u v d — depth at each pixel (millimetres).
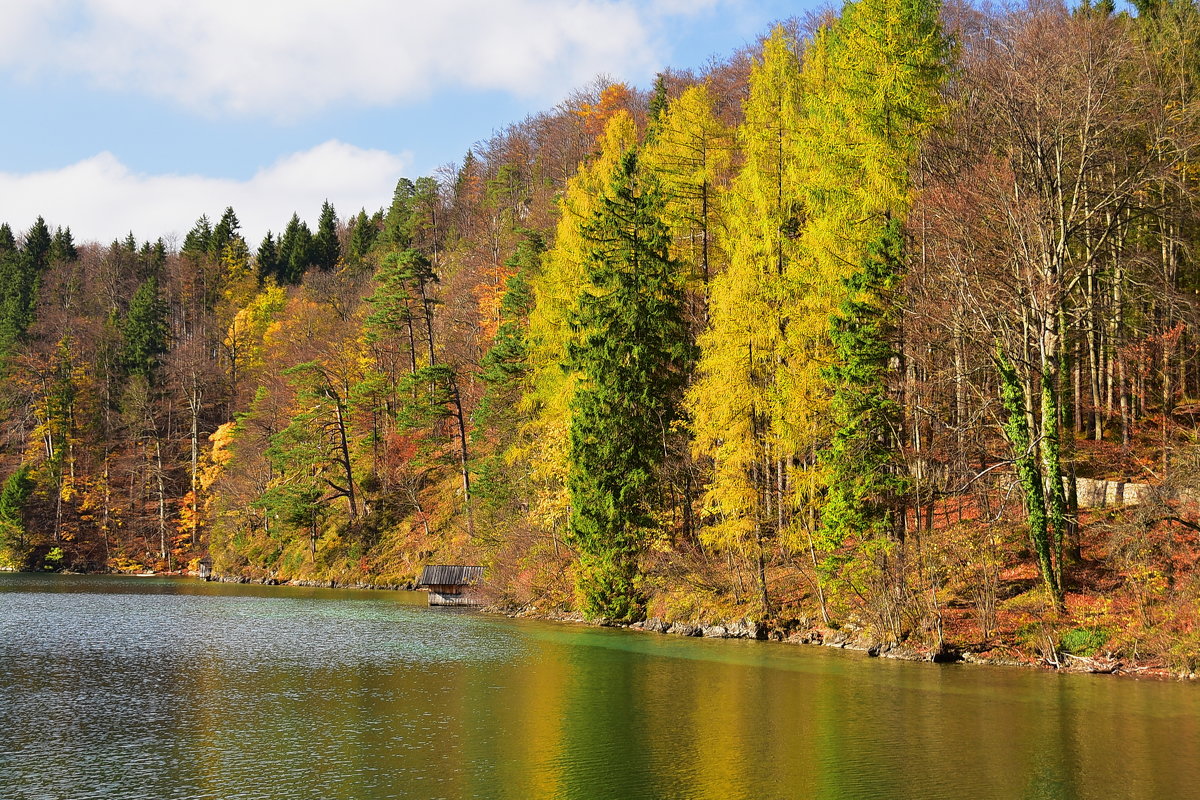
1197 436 30047
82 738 18125
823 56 36344
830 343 30891
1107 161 31547
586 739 18219
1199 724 19234
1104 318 34812
